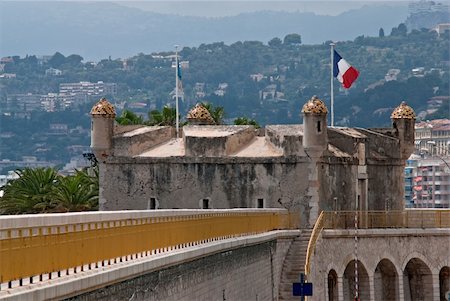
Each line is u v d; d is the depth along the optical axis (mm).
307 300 159250
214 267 119188
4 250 70125
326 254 174125
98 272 81438
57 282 74188
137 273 89312
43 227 75250
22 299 68438
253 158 175125
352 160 182250
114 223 89312
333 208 179000
